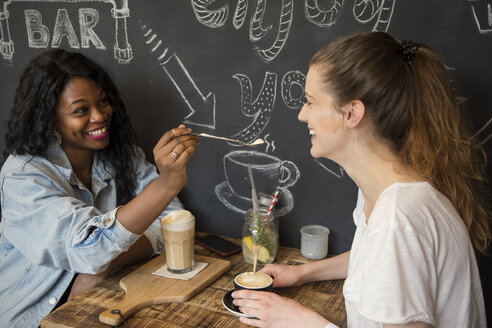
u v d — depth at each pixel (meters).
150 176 1.68
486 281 1.34
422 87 0.88
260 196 1.53
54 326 1.05
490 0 1.21
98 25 1.70
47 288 1.35
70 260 1.25
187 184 1.70
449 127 0.90
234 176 1.62
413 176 0.89
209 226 1.71
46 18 1.78
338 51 0.92
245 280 1.14
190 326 1.04
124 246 1.22
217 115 1.60
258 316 1.01
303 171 1.52
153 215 1.20
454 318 0.87
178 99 1.65
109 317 1.04
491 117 1.26
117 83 1.72
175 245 1.26
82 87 1.38
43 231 1.29
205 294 1.20
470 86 1.27
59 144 1.43
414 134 0.88
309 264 1.28
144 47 1.65
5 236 1.38
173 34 1.60
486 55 1.24
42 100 1.35
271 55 1.47
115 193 1.61
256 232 1.35
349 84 0.89
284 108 1.50
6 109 1.94
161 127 1.70
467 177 1.04
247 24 1.48
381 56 0.88
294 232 1.58
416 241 0.78
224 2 1.50
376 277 0.79
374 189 0.94
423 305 0.78
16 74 1.88
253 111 1.54
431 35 1.28
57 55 1.40
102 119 1.42
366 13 1.33
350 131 0.92
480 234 1.05
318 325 0.96
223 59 1.54
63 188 1.39
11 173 1.35
